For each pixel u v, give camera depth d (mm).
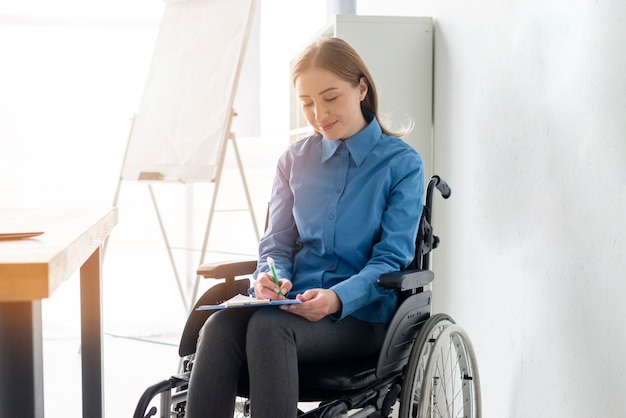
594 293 1451
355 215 1609
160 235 4895
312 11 4117
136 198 4812
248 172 4664
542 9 1641
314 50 1612
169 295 4453
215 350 1361
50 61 4199
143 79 4223
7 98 4207
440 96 2344
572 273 1529
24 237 856
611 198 1386
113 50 4203
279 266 1642
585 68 1469
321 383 1379
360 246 1600
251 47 3469
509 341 1831
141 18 4164
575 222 1518
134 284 4703
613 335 1389
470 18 2064
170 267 4930
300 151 1737
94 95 4242
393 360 1463
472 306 2072
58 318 3920
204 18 3428
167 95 3410
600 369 1435
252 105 3484
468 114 2092
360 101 1696
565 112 1551
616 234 1372
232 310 1424
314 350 1409
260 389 1309
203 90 3279
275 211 1740
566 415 1563
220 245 4758
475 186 2039
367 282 1461
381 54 2402
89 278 1323
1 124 4230
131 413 2512
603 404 1428
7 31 4145
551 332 1621
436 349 1505
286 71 4207
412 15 2668
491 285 1938
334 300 1414
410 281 1446
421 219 1675
